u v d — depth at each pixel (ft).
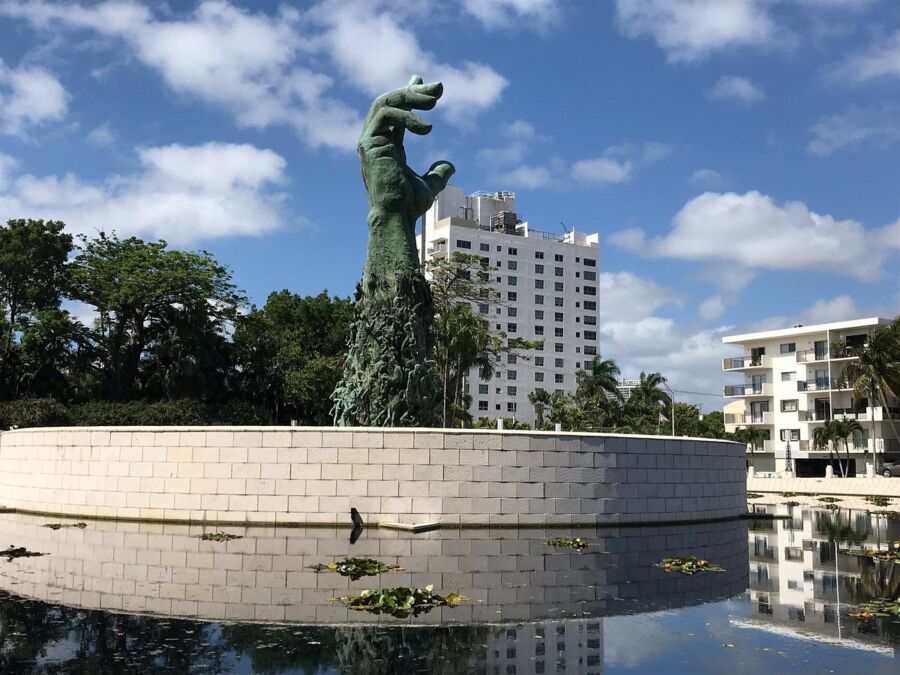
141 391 176.65
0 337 170.30
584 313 405.80
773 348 254.47
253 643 27.94
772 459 249.55
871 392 197.77
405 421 82.99
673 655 27.02
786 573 44.06
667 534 60.90
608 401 279.08
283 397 183.01
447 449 60.08
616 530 61.82
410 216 89.66
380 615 32.42
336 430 60.13
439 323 164.14
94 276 169.68
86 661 25.66
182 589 37.14
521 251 391.65
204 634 29.17
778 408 250.16
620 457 65.10
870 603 35.76
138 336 174.70
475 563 44.93
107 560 44.88
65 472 68.39
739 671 25.29
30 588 37.29
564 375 395.96
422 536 55.01
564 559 46.93
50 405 145.89
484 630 30.14
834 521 79.36
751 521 75.92
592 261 411.75
